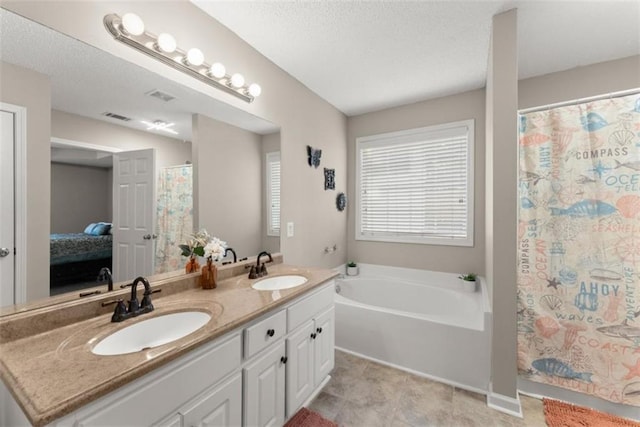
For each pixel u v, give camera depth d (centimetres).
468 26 182
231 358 113
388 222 334
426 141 309
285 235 242
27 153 107
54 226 115
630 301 161
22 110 105
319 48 206
